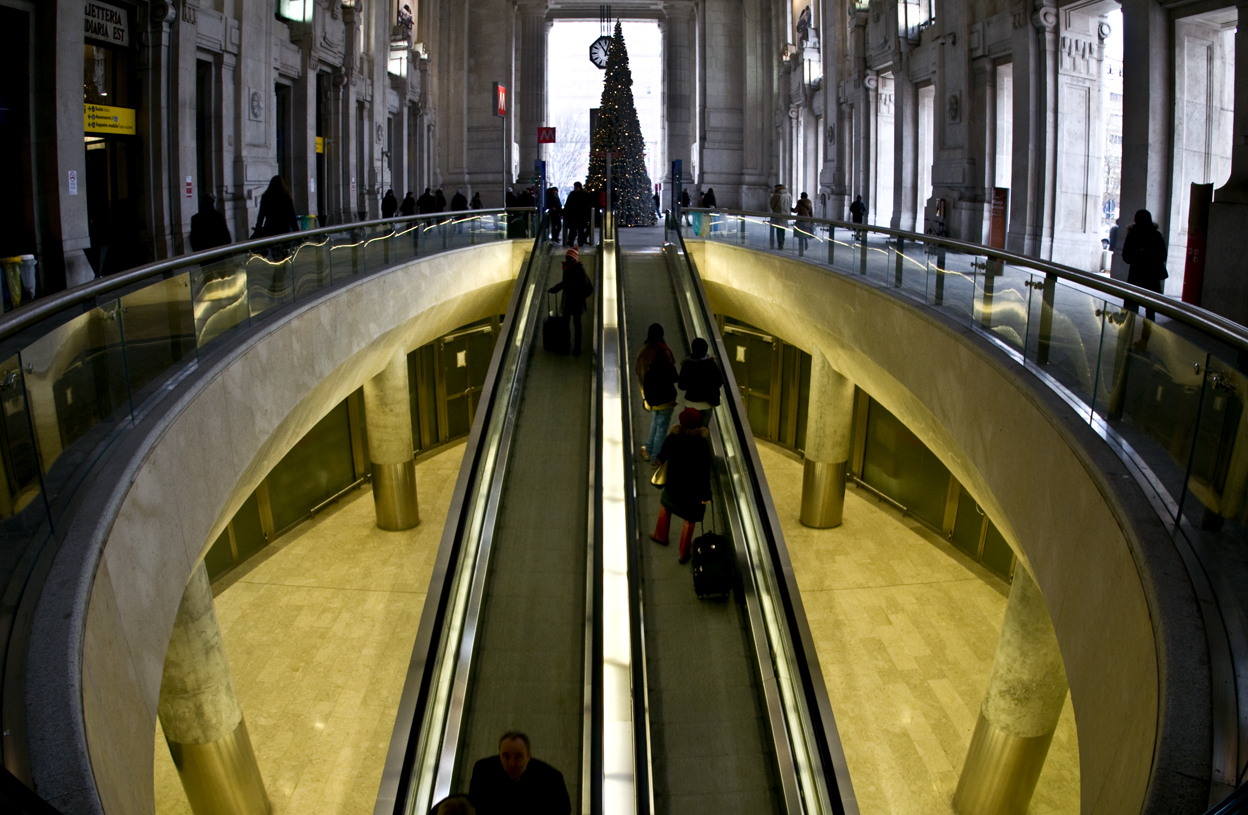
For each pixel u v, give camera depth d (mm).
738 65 34094
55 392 4242
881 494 16938
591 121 22500
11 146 10812
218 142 15695
